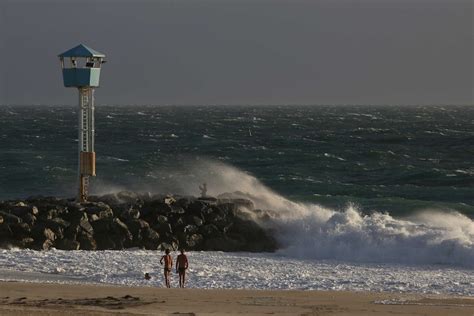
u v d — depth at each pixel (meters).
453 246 104.31
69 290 77.38
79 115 119.06
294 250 112.06
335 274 92.62
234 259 102.75
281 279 87.62
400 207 149.38
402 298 76.12
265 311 68.44
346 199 155.75
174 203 120.75
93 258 98.12
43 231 109.88
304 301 73.56
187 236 114.81
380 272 95.06
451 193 189.88
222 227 116.88
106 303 70.62
